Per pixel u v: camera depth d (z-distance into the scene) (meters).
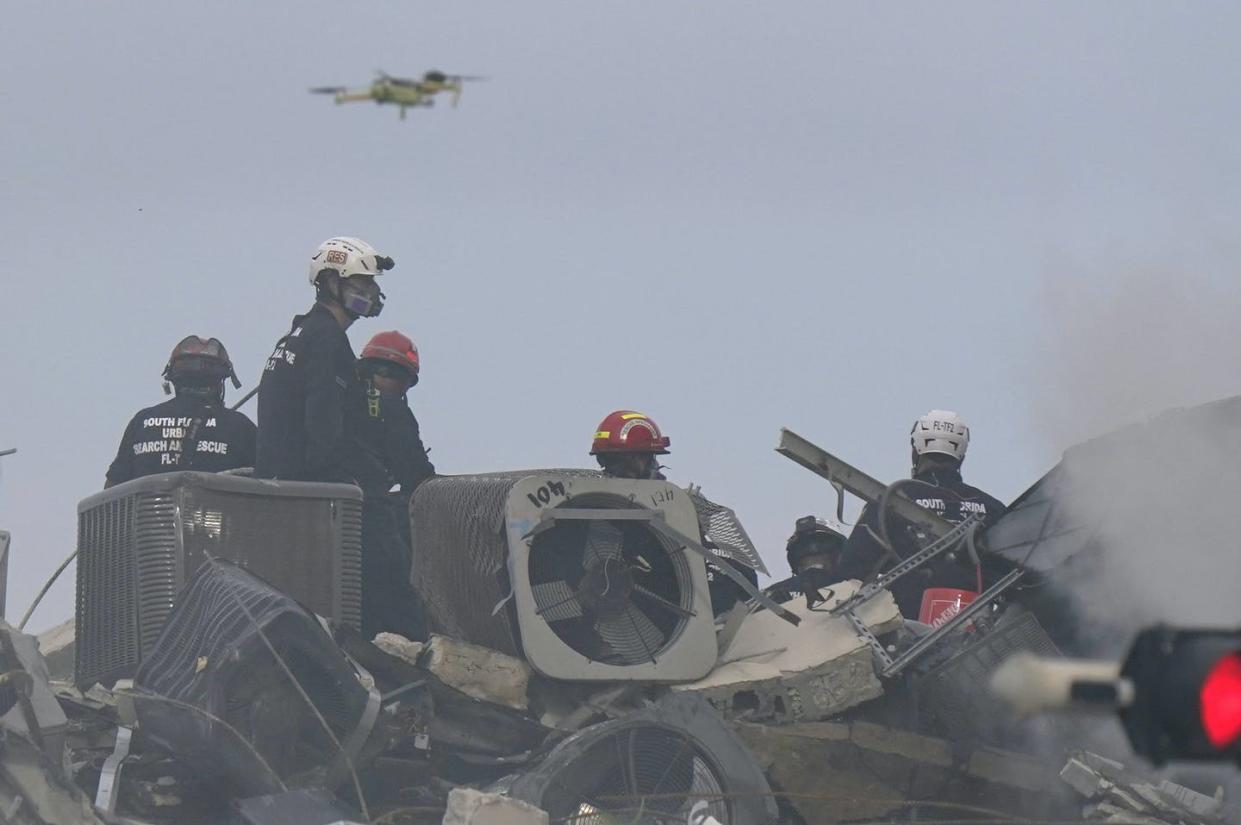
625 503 39.41
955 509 47.09
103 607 42.50
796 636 40.84
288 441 45.72
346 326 47.38
